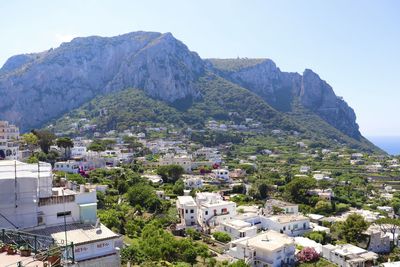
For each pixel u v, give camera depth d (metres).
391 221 119.19
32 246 41.44
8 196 52.78
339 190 188.12
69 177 135.00
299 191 162.50
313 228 115.69
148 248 77.00
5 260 34.19
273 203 144.25
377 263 91.88
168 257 79.81
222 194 161.88
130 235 94.94
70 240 50.53
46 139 188.50
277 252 84.31
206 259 85.25
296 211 136.38
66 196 58.69
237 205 140.88
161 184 169.00
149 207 122.25
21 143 186.38
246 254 85.25
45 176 59.19
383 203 172.25
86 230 55.34
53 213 57.28
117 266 53.50
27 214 54.03
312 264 88.56
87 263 50.28
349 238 108.38
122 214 104.38
